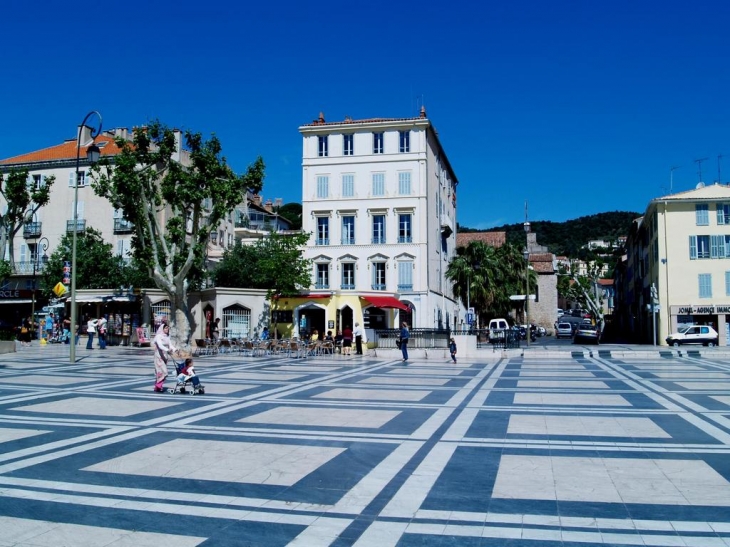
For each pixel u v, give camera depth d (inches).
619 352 1370.6
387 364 1092.5
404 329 1197.1
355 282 2096.5
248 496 277.7
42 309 1888.5
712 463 334.0
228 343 1283.2
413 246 2074.3
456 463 336.2
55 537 226.5
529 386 712.4
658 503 264.8
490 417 485.4
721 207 1919.3
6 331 1583.4
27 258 2146.9
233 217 2694.4
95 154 1091.3
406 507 261.9
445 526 238.5
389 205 2095.2
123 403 559.2
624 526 237.0
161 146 1294.3
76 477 308.2
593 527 236.2
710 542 220.4
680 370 950.4
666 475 309.7
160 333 647.1
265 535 229.6
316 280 2118.6
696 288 1913.1
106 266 1875.0
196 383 631.2
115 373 840.3
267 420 471.2
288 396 615.5
